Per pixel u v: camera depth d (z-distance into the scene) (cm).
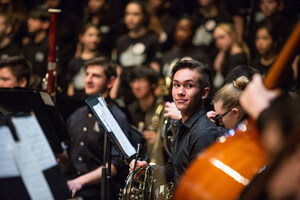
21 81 577
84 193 493
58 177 298
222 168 214
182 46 782
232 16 816
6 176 274
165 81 546
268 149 139
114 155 502
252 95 161
